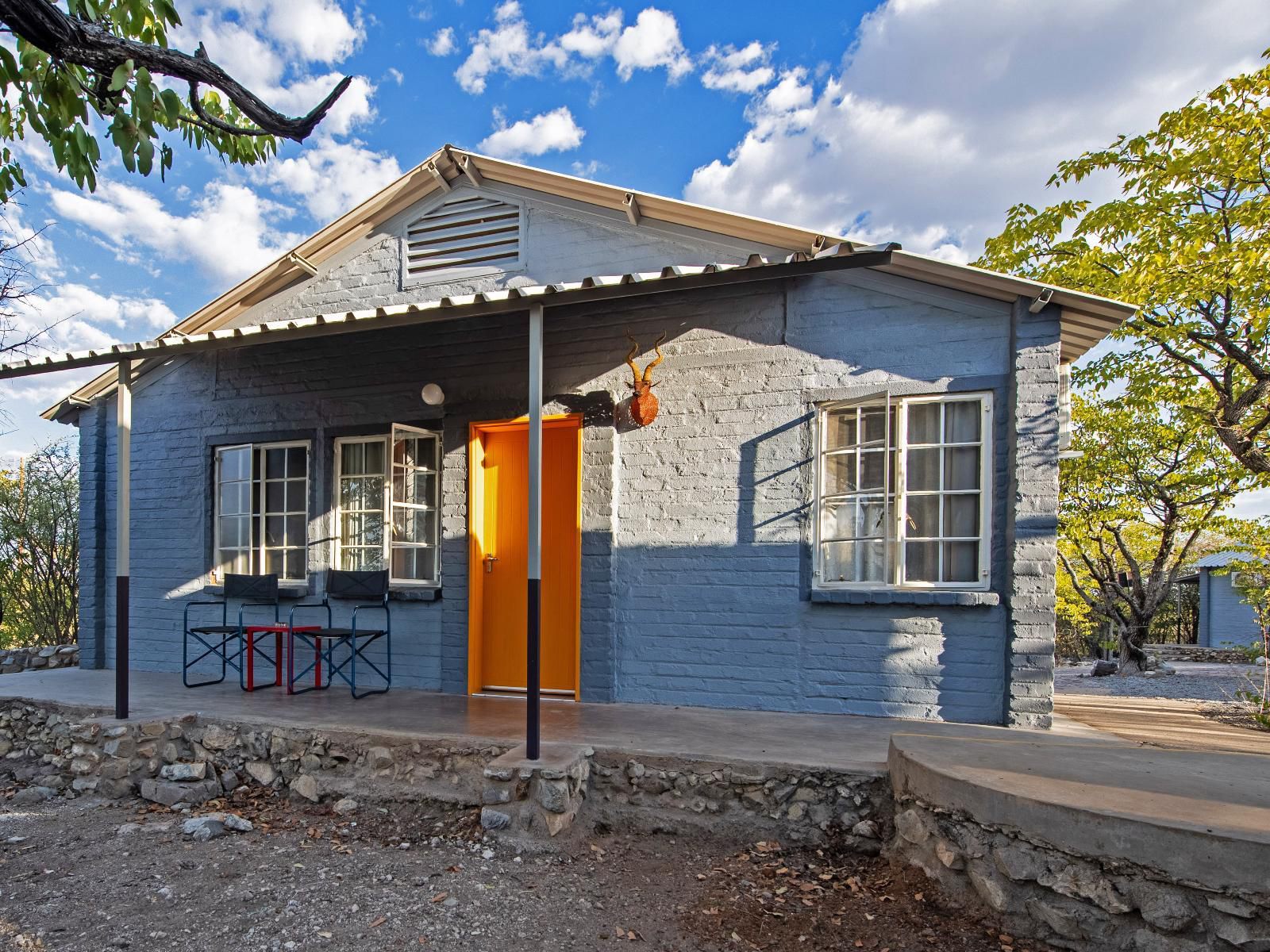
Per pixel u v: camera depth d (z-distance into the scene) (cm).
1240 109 661
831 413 487
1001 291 433
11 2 244
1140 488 1005
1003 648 436
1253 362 719
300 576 636
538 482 380
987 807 270
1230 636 1711
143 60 292
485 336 563
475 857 342
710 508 499
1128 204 748
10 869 342
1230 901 216
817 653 472
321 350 627
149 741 464
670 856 345
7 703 541
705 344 507
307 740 437
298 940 266
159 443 695
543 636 544
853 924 275
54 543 1116
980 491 451
